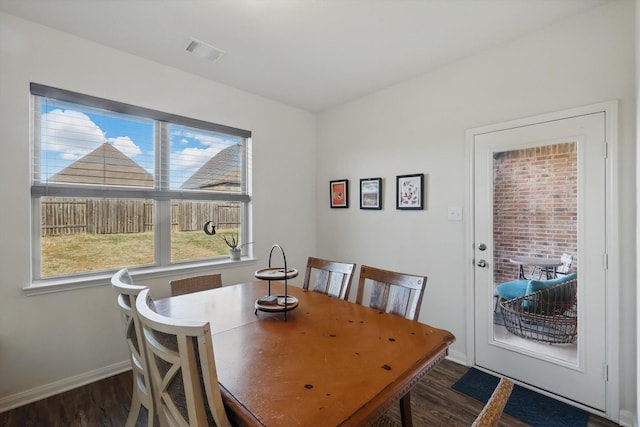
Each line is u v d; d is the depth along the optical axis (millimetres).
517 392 2135
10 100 1951
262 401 907
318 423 820
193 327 793
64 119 2211
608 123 1879
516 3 1872
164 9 1904
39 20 2008
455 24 2074
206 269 2855
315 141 3842
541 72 2139
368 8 1904
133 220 2549
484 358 2416
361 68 2688
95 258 2363
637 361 1607
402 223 2971
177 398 941
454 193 2598
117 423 1810
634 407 1787
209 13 1944
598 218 1919
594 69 1930
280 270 1831
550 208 2111
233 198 3146
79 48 2203
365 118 3297
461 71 2547
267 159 3361
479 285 2445
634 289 1803
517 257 2264
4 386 1927
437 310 2701
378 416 918
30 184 2043
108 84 2326
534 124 2170
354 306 1793
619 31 1846
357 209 3377
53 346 2098
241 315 1635
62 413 1893
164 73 2611
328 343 1299
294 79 2904
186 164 2826
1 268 1926
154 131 2635
